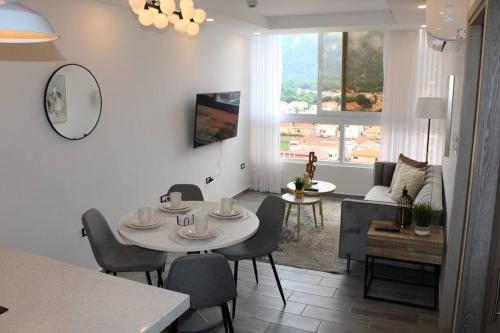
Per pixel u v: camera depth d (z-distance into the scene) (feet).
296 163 24.29
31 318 4.89
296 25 19.48
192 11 9.93
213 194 21.06
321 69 23.18
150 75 15.65
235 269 12.10
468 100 9.67
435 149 21.09
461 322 7.55
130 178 15.08
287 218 18.62
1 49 10.31
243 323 11.04
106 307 5.15
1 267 6.23
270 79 23.49
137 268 10.19
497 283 6.99
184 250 8.99
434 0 9.55
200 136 18.62
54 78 11.68
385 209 13.07
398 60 21.02
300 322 11.10
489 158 6.98
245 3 15.88
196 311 11.51
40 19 5.02
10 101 10.66
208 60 19.47
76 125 12.53
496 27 6.72
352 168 23.22
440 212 12.53
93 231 10.19
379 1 16.30
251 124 24.30
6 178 10.75
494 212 7.08
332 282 13.39
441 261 11.43
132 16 14.48
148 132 15.83
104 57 13.44
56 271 6.11
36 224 11.65
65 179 12.43
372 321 11.18
